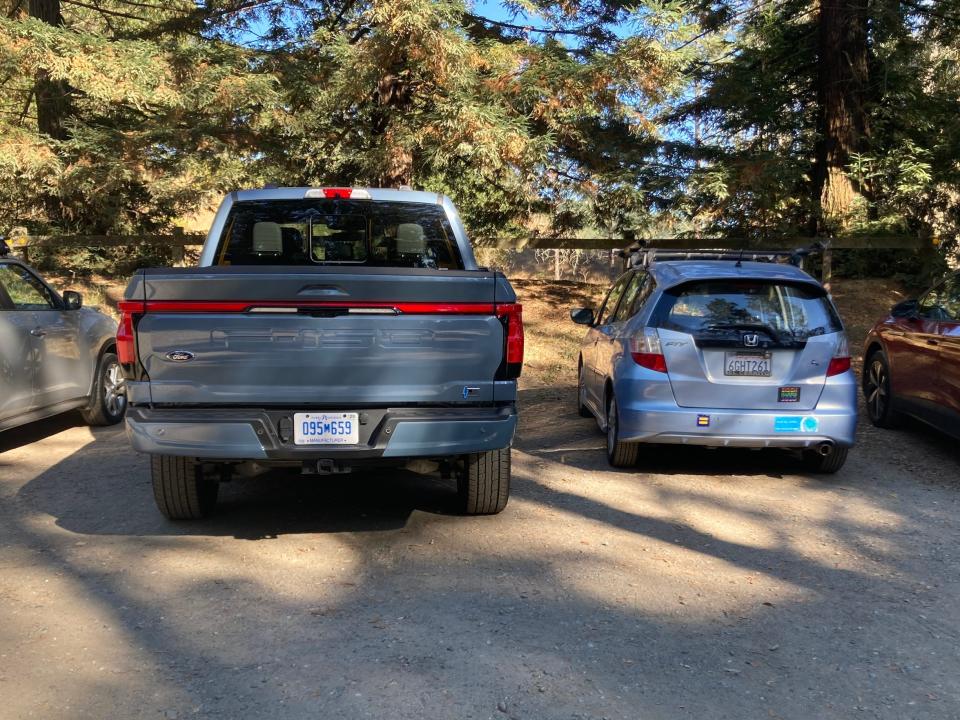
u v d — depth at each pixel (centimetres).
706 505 570
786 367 602
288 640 360
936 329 698
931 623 383
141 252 1700
